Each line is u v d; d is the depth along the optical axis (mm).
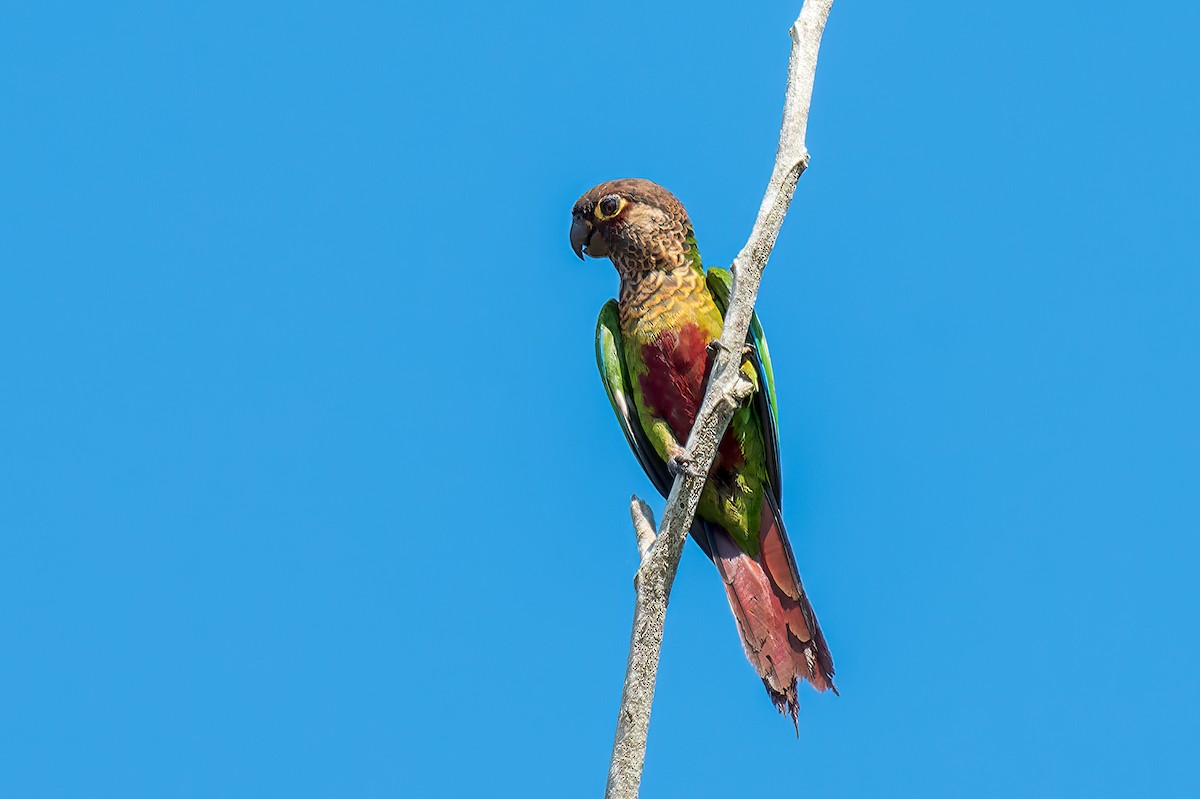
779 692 11211
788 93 8836
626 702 8031
